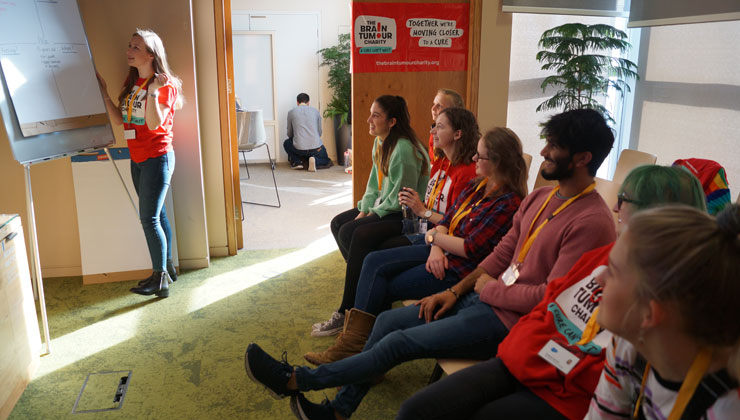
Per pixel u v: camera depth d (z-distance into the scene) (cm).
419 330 187
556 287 162
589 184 177
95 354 282
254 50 787
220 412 235
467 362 186
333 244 450
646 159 301
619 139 553
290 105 812
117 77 357
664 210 87
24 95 268
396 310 212
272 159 825
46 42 285
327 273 387
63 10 299
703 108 457
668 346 87
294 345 288
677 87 483
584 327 150
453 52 418
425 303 207
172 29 357
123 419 230
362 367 188
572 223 172
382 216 303
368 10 399
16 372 241
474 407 156
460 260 229
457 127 254
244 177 719
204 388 252
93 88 316
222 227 418
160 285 346
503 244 208
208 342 293
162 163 337
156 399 244
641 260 85
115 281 374
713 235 80
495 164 218
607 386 110
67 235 378
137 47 318
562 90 468
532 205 196
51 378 260
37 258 277
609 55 518
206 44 379
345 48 780
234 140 414
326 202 587
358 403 204
